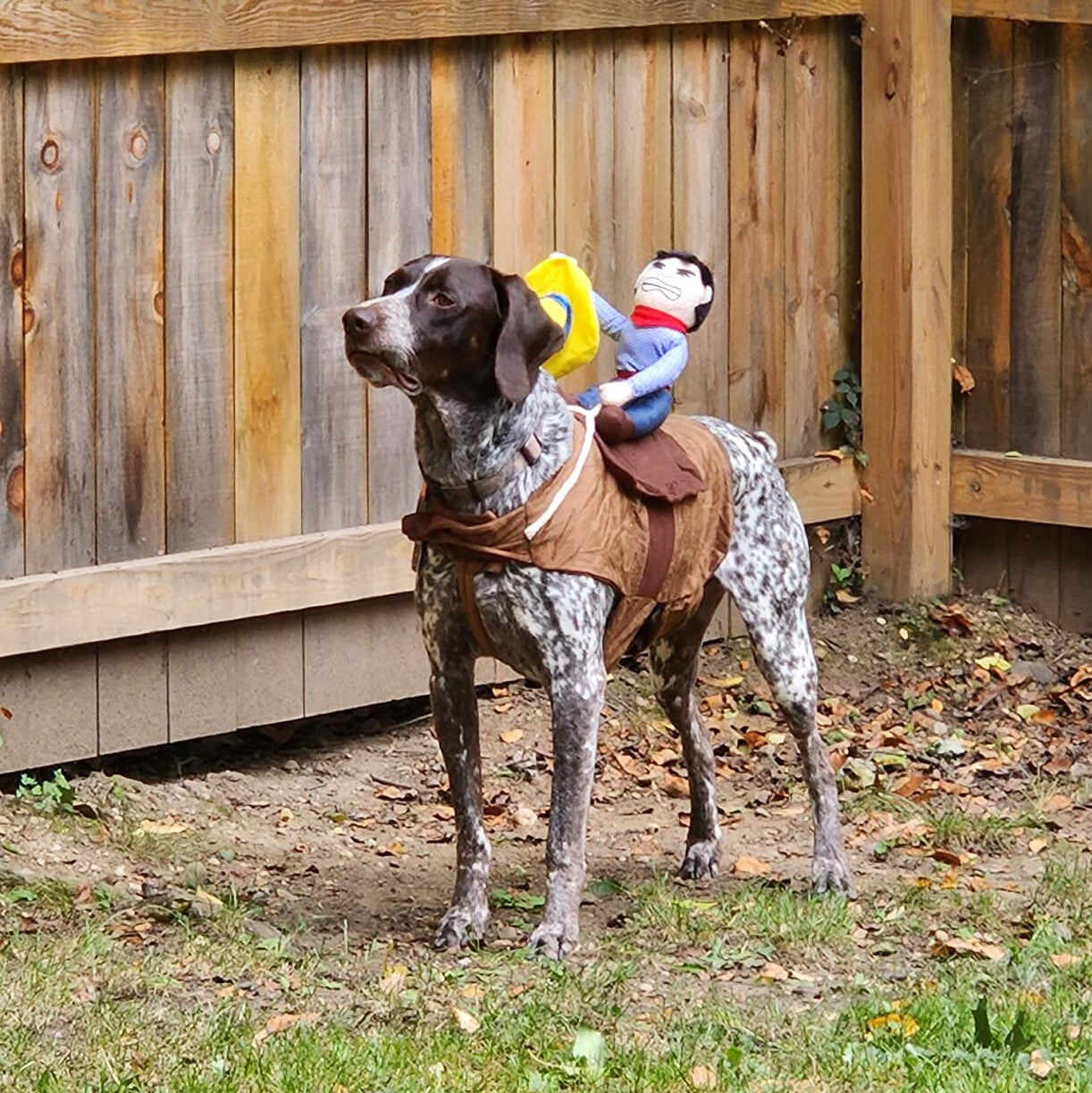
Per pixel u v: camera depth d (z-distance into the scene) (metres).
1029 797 8.59
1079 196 10.23
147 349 8.00
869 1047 5.73
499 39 8.94
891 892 7.34
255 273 8.28
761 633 7.18
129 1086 5.27
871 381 10.44
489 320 6.18
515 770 8.75
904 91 10.18
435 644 6.68
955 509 10.57
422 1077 5.40
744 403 10.11
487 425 6.32
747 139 9.98
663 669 7.39
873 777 8.72
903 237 10.27
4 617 7.63
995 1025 5.85
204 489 8.23
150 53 7.75
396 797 8.43
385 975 6.23
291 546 8.42
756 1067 5.59
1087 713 9.57
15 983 5.98
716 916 6.92
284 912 6.98
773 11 9.88
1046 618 10.57
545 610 6.45
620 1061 5.56
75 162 7.72
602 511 6.51
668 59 9.60
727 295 9.98
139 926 6.62
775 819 8.33
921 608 10.38
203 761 8.67
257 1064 5.41
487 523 6.37
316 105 8.38
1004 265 10.48
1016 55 10.32
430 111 8.74
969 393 10.63
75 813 7.71
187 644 8.29
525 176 9.11
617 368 7.02
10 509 7.69
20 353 7.66
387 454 8.78
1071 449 10.41
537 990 6.18
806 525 10.38
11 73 7.50
